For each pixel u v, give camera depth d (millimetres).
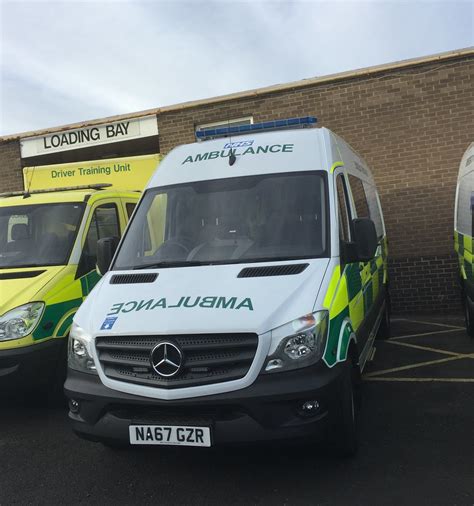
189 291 3605
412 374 5793
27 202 6090
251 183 4434
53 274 5227
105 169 10797
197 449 3389
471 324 7086
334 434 3537
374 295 5867
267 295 3422
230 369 3211
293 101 9656
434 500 3170
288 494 3365
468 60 8734
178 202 4551
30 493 3631
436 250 9141
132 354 3420
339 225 4105
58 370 5059
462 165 7586
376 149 9281
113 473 3852
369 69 9195
